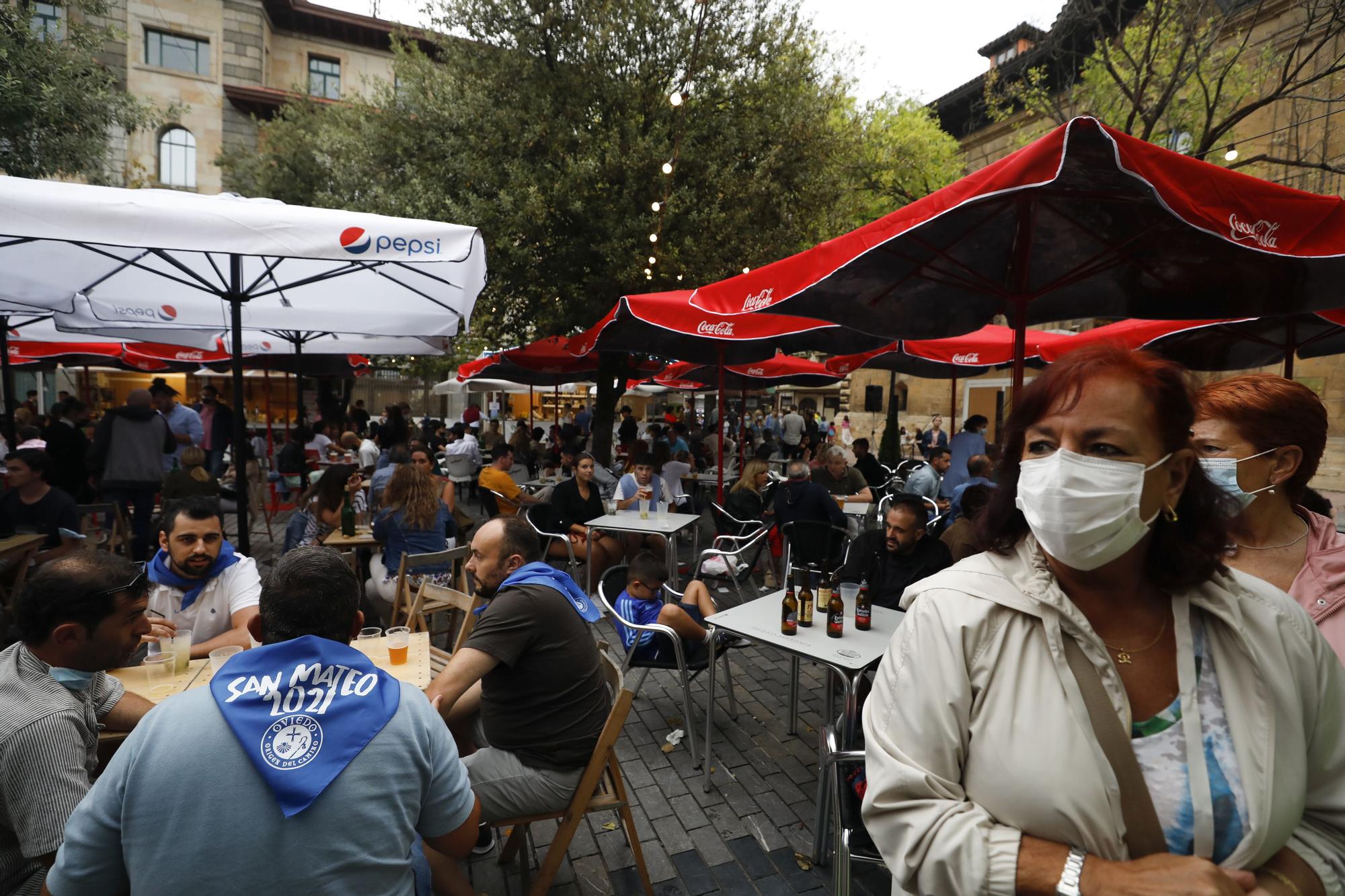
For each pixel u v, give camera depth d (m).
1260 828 0.94
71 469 8.55
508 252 9.98
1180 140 13.90
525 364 10.68
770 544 7.18
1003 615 1.08
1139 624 1.09
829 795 2.91
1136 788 0.96
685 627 4.00
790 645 3.22
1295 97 11.02
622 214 10.30
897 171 16.97
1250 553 2.00
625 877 2.87
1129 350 1.14
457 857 1.61
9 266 5.02
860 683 3.24
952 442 9.74
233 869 1.23
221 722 1.30
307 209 3.48
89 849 1.25
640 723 4.28
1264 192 2.36
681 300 5.67
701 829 3.19
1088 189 2.85
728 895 2.77
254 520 9.56
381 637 3.31
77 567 1.99
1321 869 0.99
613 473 11.48
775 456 15.77
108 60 21.08
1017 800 0.98
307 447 12.59
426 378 27.97
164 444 7.36
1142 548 1.09
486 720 2.58
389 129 11.35
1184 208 2.22
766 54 10.94
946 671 1.06
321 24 25.03
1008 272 3.80
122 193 3.12
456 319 6.88
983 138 22.20
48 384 21.17
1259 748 0.98
